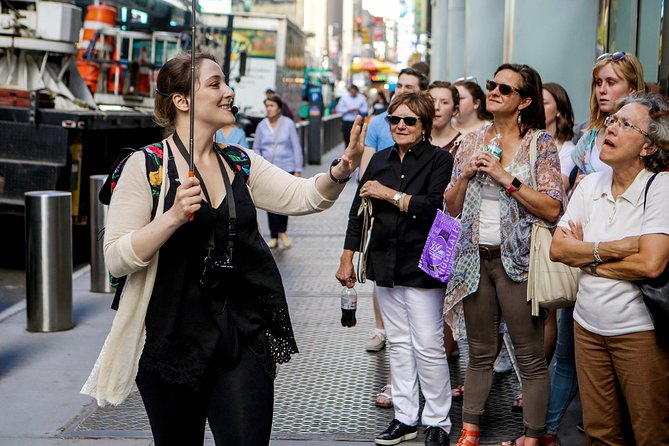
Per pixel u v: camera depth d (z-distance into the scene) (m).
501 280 4.82
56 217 7.65
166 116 3.49
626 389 4.04
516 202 4.74
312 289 9.55
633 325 3.97
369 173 5.39
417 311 5.18
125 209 3.32
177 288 3.32
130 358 3.34
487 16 14.92
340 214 15.68
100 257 9.20
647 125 3.95
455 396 6.07
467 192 4.87
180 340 3.31
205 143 3.45
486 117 7.18
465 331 5.02
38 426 5.55
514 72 4.80
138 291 3.33
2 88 10.79
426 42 43.88
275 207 3.61
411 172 5.25
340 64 79.19
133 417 5.70
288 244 12.27
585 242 4.06
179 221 3.16
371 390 6.25
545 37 9.82
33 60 11.64
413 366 5.31
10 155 10.38
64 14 11.57
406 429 5.29
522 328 4.83
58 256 7.68
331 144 33.72
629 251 3.94
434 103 5.66
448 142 6.33
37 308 7.68
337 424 5.59
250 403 3.34
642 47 8.12
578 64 9.80
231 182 3.45
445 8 25.52
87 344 7.36
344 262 5.43
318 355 7.10
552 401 5.07
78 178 10.75
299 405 5.94
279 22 24.02
